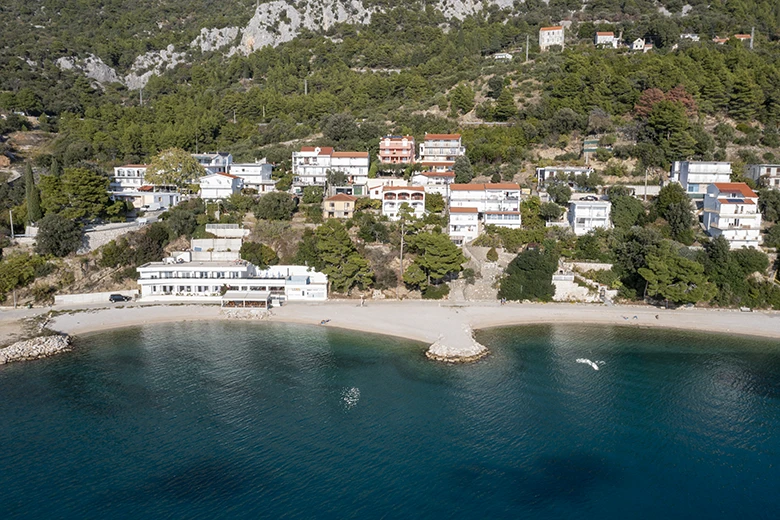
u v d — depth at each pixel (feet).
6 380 267.39
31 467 199.82
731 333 334.65
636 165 504.84
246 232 433.89
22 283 371.35
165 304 382.22
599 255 402.31
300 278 397.19
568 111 558.56
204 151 624.59
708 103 565.53
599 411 241.14
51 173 491.31
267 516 175.83
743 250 382.83
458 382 267.59
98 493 186.29
